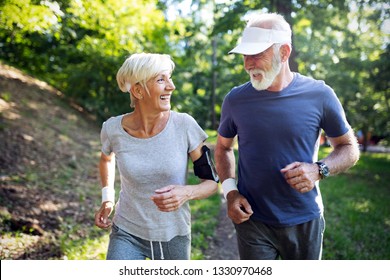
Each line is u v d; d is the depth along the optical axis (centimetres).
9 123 1030
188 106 1734
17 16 522
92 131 1430
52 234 528
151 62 263
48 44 1638
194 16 1577
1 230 500
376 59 1474
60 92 1720
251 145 285
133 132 279
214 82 2695
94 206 677
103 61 1550
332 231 659
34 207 600
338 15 1262
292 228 289
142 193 279
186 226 289
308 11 1238
